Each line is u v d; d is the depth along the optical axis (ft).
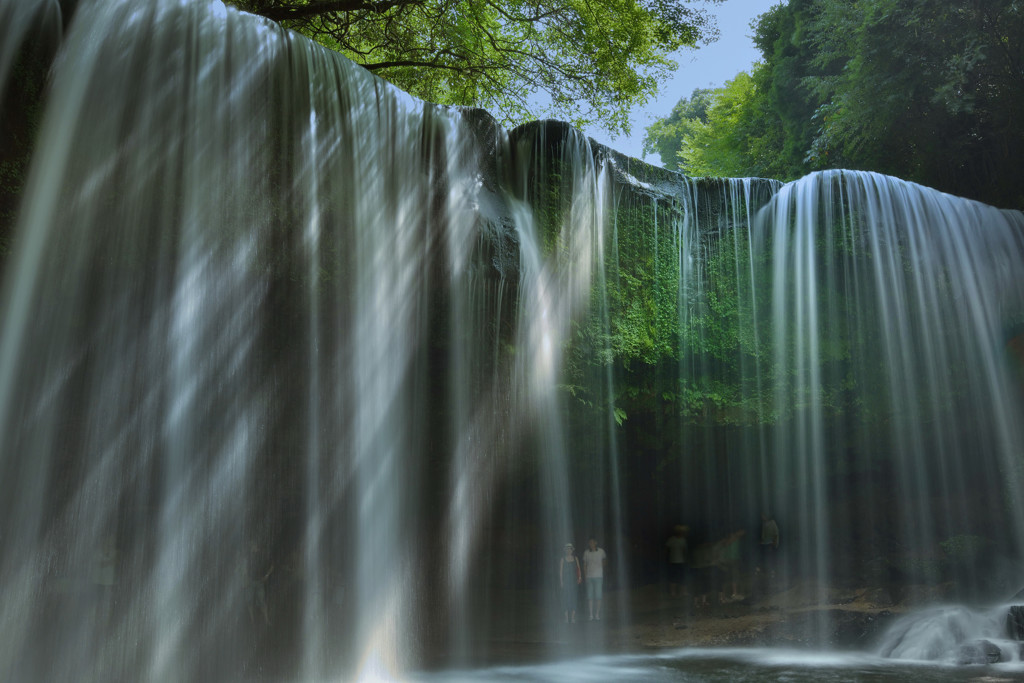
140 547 32.04
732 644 47.47
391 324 37.91
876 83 71.15
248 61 33.50
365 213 37.11
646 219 49.49
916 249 54.60
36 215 27.81
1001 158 71.31
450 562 43.86
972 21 65.72
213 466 33.76
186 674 33.12
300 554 38.29
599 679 34.45
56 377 28.60
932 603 56.54
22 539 28.58
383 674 35.83
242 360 33.63
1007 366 57.21
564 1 65.62
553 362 43.88
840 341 52.65
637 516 70.08
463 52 67.41
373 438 36.88
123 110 29.91
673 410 50.29
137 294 30.45
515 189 45.06
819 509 62.54
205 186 31.89
